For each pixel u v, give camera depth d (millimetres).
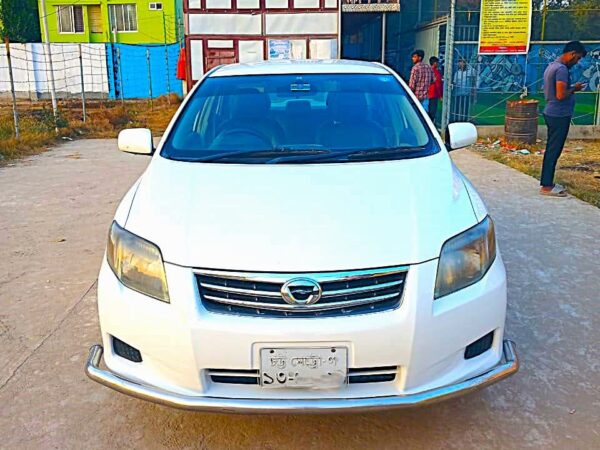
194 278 2266
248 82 3703
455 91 12453
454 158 9539
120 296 2398
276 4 15438
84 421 2705
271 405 2209
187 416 2736
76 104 23797
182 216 2471
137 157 10180
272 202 2529
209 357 2227
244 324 2195
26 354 3293
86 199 6902
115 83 28234
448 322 2293
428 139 3250
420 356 2246
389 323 2201
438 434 2592
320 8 15445
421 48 15047
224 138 3256
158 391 2311
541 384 2941
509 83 12406
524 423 2652
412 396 2252
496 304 2455
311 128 3312
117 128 15336
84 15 29172
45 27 15031
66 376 3068
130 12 28547
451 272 2346
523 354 3219
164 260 2314
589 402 2795
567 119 6477
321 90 3600
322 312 2213
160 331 2283
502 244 5020
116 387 2387
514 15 11516
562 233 5324
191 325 2219
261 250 2270
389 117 3408
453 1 11266
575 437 2553
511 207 6258
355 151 3104
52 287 4250
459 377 2371
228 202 2543
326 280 2213
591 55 11961
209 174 2820
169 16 28359
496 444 2520
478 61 12344
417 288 2244
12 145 10727
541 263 4559
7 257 4898
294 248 2273
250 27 15570
